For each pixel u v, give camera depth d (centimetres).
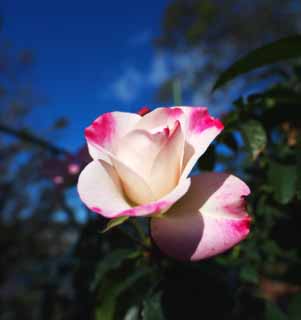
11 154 138
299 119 28
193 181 17
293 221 29
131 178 16
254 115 28
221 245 15
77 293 35
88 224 36
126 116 19
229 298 21
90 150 18
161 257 23
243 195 16
